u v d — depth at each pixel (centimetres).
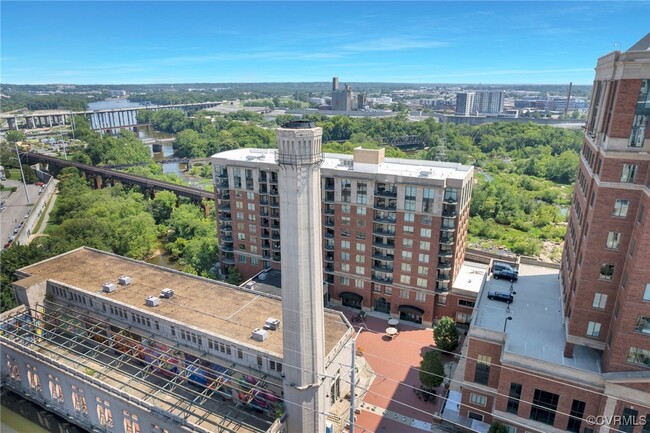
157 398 5625
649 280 4200
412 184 8219
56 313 7975
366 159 8888
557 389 4869
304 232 4750
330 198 9200
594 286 4747
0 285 8869
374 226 8894
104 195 15888
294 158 4497
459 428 5959
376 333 8669
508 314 5959
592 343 4869
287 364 5309
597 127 5003
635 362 4456
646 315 4288
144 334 7062
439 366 6631
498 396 5262
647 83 4119
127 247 12044
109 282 8000
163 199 15488
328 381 5981
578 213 5738
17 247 10081
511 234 14988
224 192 10381
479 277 9019
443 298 8788
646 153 4228
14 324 7475
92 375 6378
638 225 4284
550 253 13388
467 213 9181
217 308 7081
